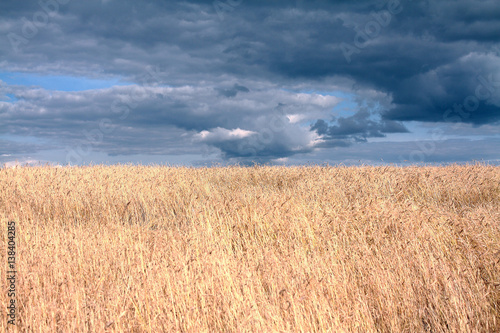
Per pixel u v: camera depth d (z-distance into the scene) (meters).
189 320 4.40
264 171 14.92
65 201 10.73
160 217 9.76
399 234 6.84
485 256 5.69
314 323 4.25
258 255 6.53
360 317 4.64
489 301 4.90
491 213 7.34
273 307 4.61
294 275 5.41
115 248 6.80
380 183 11.09
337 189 10.66
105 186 12.12
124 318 4.51
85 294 5.15
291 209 8.76
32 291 5.18
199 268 5.68
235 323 4.48
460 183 11.15
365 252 6.15
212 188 12.39
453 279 5.21
